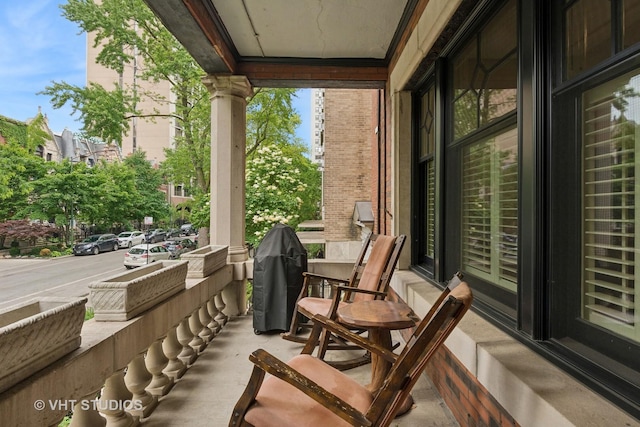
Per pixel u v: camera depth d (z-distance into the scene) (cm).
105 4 1109
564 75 136
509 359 132
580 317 128
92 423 154
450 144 260
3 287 1106
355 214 988
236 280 418
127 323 179
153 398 217
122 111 1184
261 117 1277
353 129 1075
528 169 149
